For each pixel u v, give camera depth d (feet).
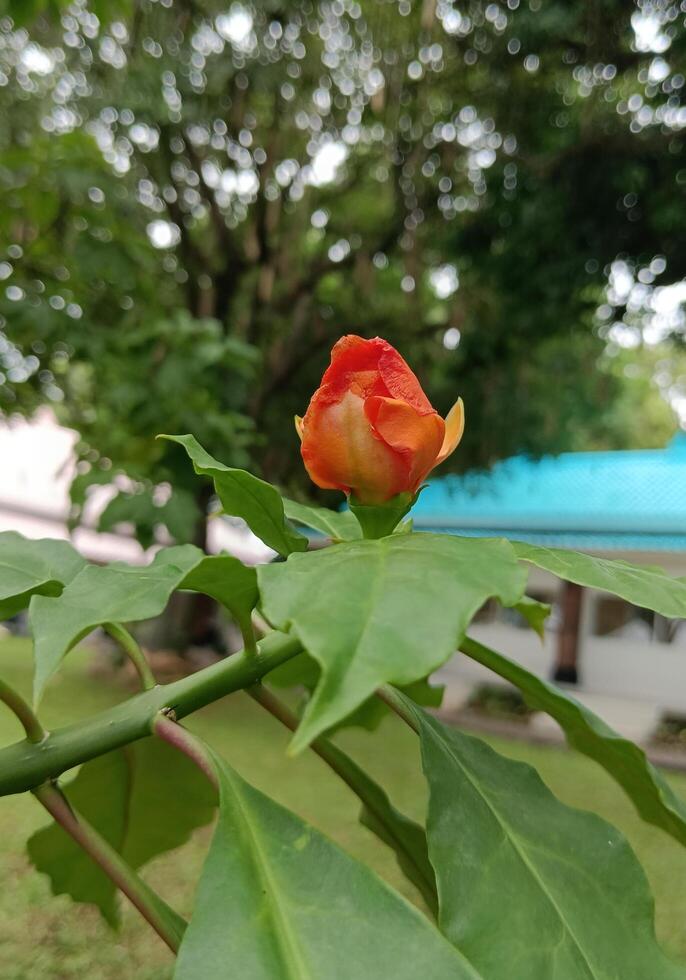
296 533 2.99
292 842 2.19
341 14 21.38
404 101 22.74
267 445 25.90
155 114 20.18
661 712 28.66
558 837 2.78
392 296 28.25
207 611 30.19
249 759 16.56
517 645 33.01
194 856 10.77
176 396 14.57
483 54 20.58
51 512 42.80
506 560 1.92
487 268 22.20
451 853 2.45
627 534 29.86
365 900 2.07
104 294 16.37
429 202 23.61
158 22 20.47
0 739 16.19
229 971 1.82
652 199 19.69
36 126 20.40
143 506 14.11
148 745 4.22
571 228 20.51
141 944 8.07
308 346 26.00
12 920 8.46
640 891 2.70
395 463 2.76
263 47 21.45
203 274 25.98
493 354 23.99
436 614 1.69
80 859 4.67
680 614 2.31
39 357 15.99
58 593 2.89
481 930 2.28
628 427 55.26
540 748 20.89
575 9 18.49
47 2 8.32
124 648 2.99
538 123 21.11
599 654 31.50
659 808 3.13
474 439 25.82
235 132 22.98
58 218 13.05
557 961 2.28
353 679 1.53
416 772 16.78
